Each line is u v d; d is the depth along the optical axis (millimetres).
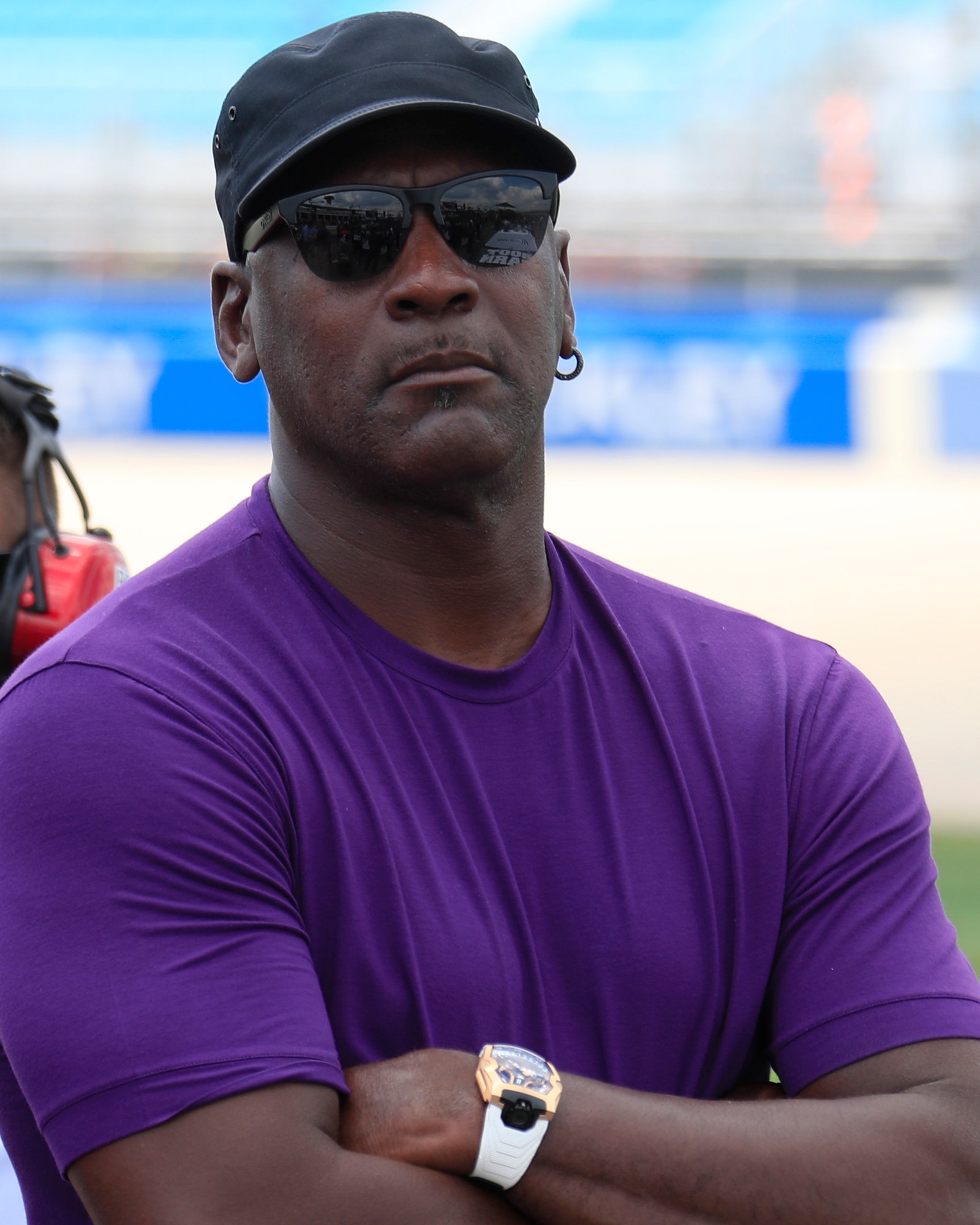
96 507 29594
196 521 29516
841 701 4004
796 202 38656
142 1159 3010
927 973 3631
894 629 28797
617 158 40031
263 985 3160
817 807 3820
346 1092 3172
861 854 3781
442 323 3545
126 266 36812
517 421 3648
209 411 31094
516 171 3654
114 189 38094
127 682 3359
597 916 3533
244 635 3594
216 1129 3016
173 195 38031
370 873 3381
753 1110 3326
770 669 3994
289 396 3705
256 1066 3066
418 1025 3324
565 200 38875
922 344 33312
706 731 3795
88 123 39938
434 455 3543
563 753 3680
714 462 32219
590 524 31094
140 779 3250
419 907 3381
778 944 3742
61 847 3221
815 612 29266
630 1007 3518
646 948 3537
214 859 3238
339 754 3469
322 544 3758
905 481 32125
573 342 4230
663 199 38906
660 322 34188
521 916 3480
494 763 3617
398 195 3557
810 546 30812
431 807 3518
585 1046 3486
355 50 3633
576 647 3842
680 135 40344
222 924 3201
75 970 3139
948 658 28047
